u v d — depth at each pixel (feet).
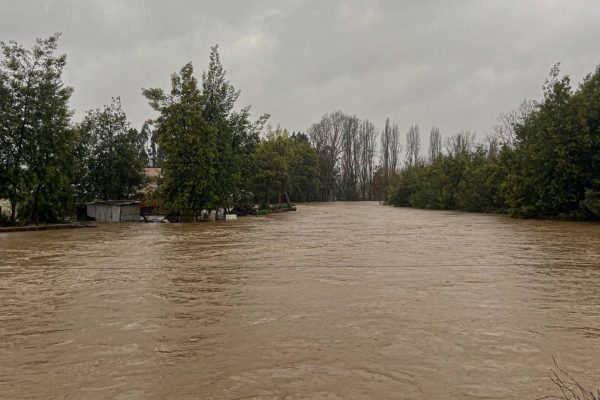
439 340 21.02
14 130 96.68
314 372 17.35
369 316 25.09
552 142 101.14
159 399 15.25
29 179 97.25
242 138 134.92
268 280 35.42
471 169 160.56
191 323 24.17
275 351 19.72
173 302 28.81
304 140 322.14
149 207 131.75
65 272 40.40
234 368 17.87
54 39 101.55
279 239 66.90
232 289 32.32
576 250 51.85
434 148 374.02
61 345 20.95
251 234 76.07
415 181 220.64
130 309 27.30
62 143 102.53
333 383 16.34
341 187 350.43
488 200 147.43
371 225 95.09
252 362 18.48
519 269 39.60
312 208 205.98
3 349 20.47
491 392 15.51
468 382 16.34
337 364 18.15
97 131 131.95
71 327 23.77
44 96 99.50
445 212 155.84
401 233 75.25
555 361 18.35
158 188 115.44
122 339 21.72
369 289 31.83
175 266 42.80
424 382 16.37
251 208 148.25
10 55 97.04
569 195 100.53
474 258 45.98
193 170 110.83
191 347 20.42
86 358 19.22
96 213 120.16
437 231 78.54
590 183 98.58
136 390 15.97
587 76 108.88
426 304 27.66
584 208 97.50
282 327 23.22
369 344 20.51
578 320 24.21
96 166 131.85
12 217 98.12
